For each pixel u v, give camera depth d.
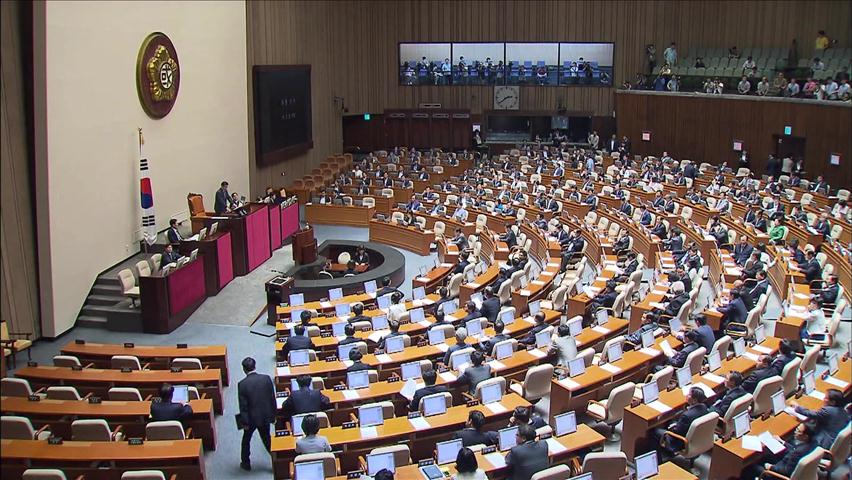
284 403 12.09
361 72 44.97
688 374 13.09
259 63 31.73
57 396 12.39
